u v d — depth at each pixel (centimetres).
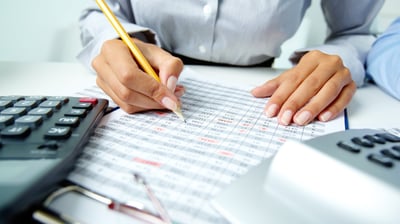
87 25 43
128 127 22
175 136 21
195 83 34
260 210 12
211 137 21
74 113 21
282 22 44
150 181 15
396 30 37
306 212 12
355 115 27
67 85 32
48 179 13
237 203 13
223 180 16
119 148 19
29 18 64
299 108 25
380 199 11
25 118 19
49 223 12
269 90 30
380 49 38
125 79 23
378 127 24
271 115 25
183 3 42
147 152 18
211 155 18
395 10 75
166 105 24
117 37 35
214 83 35
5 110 20
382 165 13
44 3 66
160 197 14
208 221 12
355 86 30
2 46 61
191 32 45
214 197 13
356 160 13
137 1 44
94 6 46
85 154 18
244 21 43
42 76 35
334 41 48
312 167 13
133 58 26
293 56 42
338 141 15
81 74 36
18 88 30
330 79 28
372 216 11
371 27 56
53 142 16
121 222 12
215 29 44
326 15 54
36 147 16
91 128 20
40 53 68
